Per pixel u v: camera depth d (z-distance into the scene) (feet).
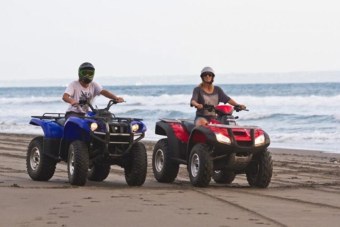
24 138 200.75
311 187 86.53
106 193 73.31
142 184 84.12
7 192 72.28
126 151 81.20
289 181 94.48
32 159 88.63
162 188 81.51
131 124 81.25
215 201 68.28
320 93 563.48
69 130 82.74
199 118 87.92
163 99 450.30
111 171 104.83
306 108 339.36
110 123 80.18
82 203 64.54
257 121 280.51
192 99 87.92
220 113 87.25
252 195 75.10
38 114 397.80
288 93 580.71
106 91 84.43
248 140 83.20
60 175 96.07
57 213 57.93
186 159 87.04
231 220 55.62
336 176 102.63
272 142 195.62
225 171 90.99
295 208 64.03
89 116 82.58
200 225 53.11
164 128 90.79
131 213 58.65
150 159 130.31
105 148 79.82
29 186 79.20
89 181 90.02
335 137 205.67
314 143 189.78
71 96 83.82
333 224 54.54
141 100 452.76
